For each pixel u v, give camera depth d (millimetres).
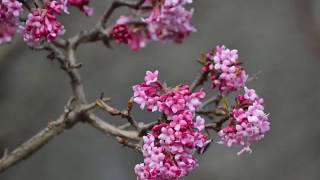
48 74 14461
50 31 5527
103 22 6473
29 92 13883
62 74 14609
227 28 19109
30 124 13469
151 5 6172
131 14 6375
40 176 16125
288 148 18781
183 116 5113
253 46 19297
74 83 6281
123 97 17078
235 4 19453
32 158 16078
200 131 5215
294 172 18562
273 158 18719
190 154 5113
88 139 17359
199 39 18781
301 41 18812
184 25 6098
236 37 19172
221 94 5637
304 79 19125
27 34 5582
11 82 13133
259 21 19438
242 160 18625
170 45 18250
